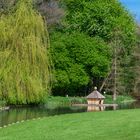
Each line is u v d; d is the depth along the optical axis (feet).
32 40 163.12
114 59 251.60
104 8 273.13
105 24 271.69
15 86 161.58
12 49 161.68
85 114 110.83
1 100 162.40
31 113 145.89
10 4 192.95
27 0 169.37
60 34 247.29
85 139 74.23
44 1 248.52
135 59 269.03
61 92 242.37
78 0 275.18
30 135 82.07
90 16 271.28
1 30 160.35
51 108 173.17
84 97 236.84
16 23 161.68
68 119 101.65
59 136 78.84
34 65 164.76
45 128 89.66
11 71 161.27
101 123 91.71
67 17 274.36
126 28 274.16
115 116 102.73
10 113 142.82
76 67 233.76
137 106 204.13
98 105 208.33
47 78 169.68
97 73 244.63
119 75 252.83
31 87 163.53
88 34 271.69
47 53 175.73
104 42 260.42
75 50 235.61
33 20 163.94
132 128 82.69
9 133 86.28
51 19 245.04
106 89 252.83
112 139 72.69
